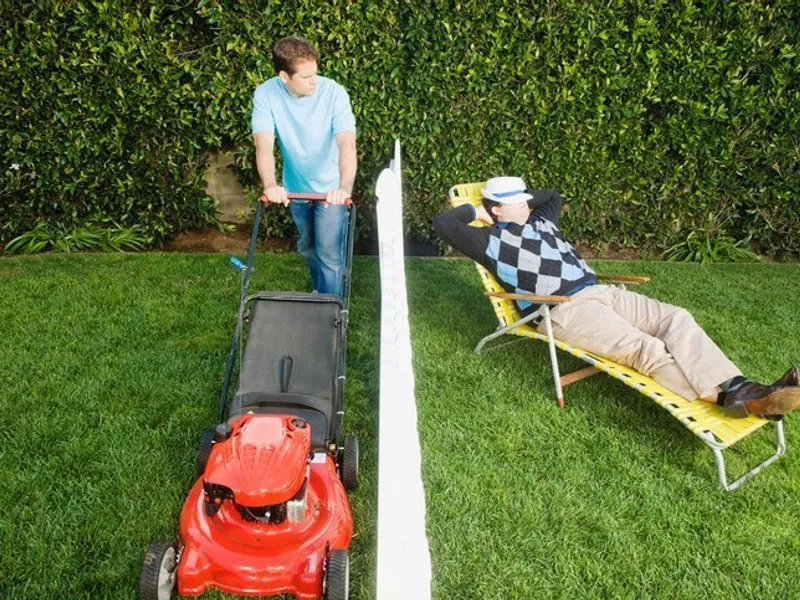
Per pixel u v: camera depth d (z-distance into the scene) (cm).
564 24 610
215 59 605
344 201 396
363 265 644
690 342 402
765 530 340
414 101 626
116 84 596
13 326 485
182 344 474
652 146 667
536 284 454
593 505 349
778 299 623
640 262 696
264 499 249
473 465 369
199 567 264
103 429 379
